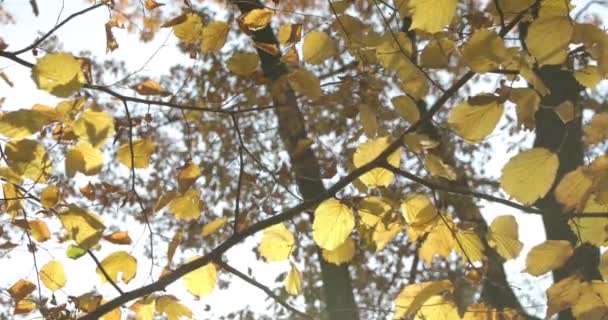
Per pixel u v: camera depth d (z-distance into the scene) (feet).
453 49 6.77
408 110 7.06
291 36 7.54
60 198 7.81
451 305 7.12
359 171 7.39
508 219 7.04
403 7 6.26
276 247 7.83
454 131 6.50
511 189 6.44
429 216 7.27
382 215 7.35
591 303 6.68
